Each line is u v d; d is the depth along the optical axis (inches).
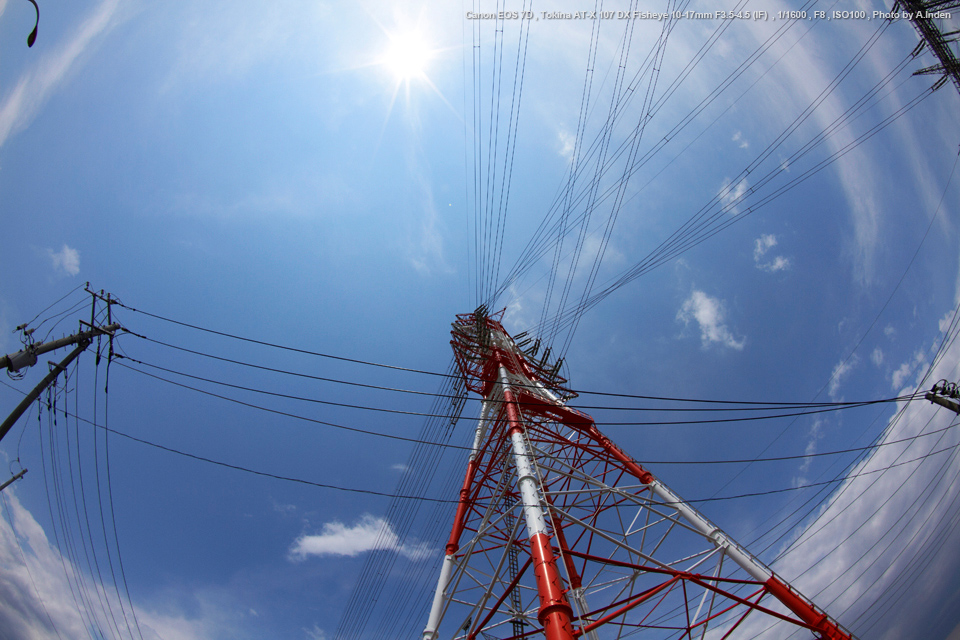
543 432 923.4
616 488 784.3
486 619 612.7
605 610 629.6
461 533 789.2
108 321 688.4
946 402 625.3
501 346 1119.0
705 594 633.6
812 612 602.9
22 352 593.6
